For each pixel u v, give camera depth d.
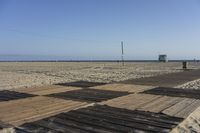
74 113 9.27
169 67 51.03
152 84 18.92
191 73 31.41
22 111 9.57
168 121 8.28
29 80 23.59
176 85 18.42
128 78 25.22
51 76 28.92
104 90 15.48
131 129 7.44
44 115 8.98
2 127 7.57
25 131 7.23
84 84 18.88
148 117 8.78
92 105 10.76
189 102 11.49
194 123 8.35
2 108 10.12
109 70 42.03
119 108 10.19
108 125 7.81
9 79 24.70
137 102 11.45
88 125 7.80
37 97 12.77
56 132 7.13
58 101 11.62
